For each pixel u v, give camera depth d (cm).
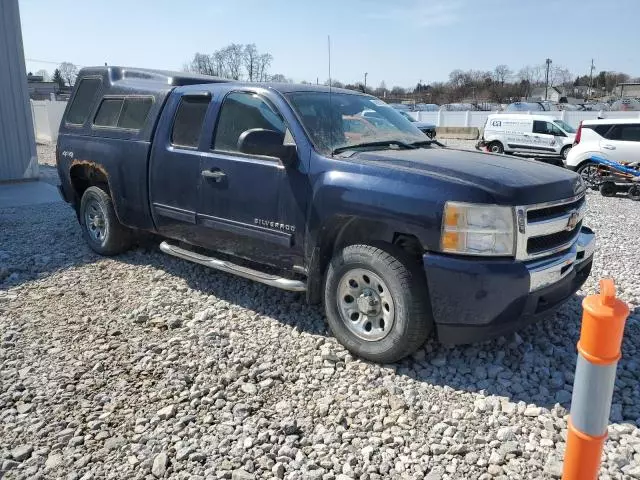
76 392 354
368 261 373
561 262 374
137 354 401
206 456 295
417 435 315
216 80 603
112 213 603
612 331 199
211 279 548
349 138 442
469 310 346
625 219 998
